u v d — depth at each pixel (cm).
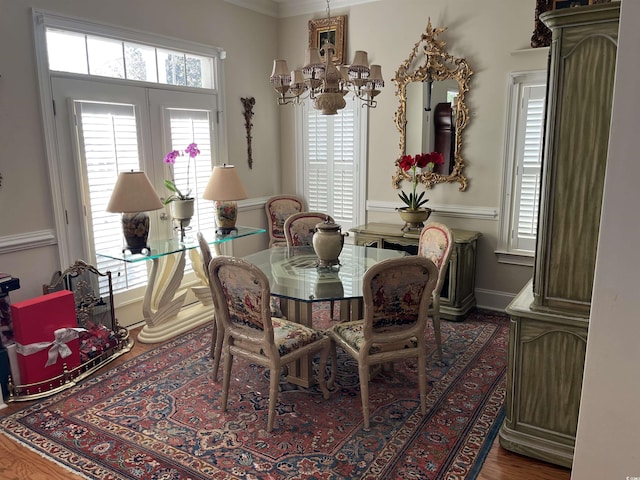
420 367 250
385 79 437
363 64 275
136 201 321
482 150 400
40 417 253
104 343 318
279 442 230
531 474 206
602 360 160
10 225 297
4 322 270
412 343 253
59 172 318
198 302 414
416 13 412
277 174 519
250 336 244
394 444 228
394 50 428
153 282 347
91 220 339
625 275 152
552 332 205
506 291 410
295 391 280
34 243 308
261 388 284
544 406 212
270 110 499
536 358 210
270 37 488
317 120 485
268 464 214
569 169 194
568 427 208
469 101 399
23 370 273
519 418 219
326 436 235
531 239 393
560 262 202
